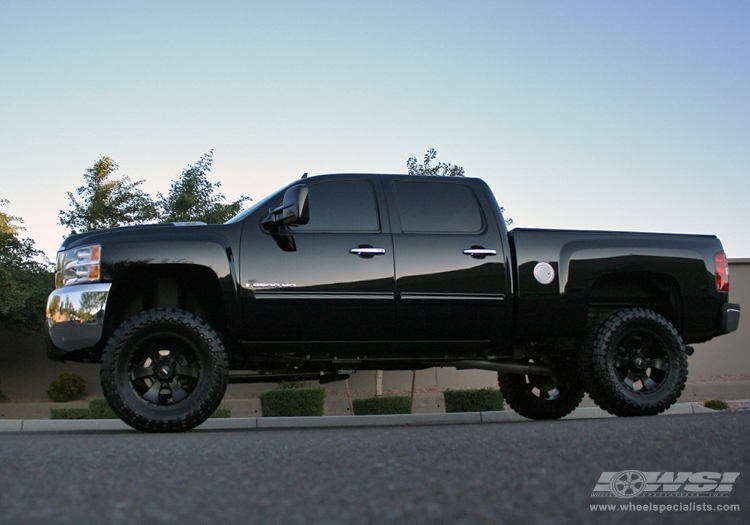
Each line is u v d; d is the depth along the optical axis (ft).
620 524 6.31
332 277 19.31
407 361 20.74
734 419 14.40
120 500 7.42
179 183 67.31
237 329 18.99
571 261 20.61
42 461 10.25
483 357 21.06
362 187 20.33
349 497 7.41
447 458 9.84
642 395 20.52
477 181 21.16
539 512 6.70
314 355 19.85
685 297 21.39
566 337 21.01
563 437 11.93
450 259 19.99
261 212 19.71
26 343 67.10
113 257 18.57
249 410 54.75
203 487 8.12
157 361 18.40
